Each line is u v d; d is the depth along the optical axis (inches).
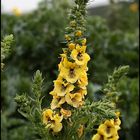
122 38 322.7
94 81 273.6
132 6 457.7
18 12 378.9
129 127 252.2
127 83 268.7
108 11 450.6
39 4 346.6
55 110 109.5
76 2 109.3
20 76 295.0
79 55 106.5
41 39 299.3
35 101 113.3
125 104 259.4
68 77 106.2
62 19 300.7
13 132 246.1
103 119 109.0
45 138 109.7
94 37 296.0
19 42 302.2
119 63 312.0
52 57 294.5
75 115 108.1
